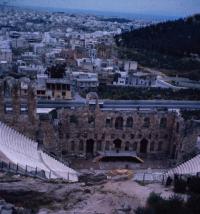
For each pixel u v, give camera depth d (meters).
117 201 58.22
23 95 157.62
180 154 123.12
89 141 133.88
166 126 137.12
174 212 50.91
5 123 113.44
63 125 128.62
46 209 55.09
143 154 136.88
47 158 107.50
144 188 66.50
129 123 135.00
